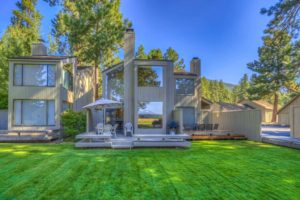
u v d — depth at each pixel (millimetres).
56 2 25281
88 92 23094
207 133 17547
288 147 12438
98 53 22859
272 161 8812
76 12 25094
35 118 16500
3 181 6223
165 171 7273
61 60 16859
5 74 23234
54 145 13070
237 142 15016
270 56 17953
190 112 22656
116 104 15031
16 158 9234
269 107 47000
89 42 22656
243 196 5203
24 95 16375
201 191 5512
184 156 9797
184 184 6012
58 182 6137
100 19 22328
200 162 8602
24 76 16500
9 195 5238
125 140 12516
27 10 33219
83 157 9477
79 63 25094
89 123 15836
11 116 16219
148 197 5129
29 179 6395
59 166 7883
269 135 17125
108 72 18906
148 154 10266
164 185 5930
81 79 21797
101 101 14547
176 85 22625
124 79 16469
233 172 7195
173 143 12195
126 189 5625
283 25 13367
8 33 27250
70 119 16031
